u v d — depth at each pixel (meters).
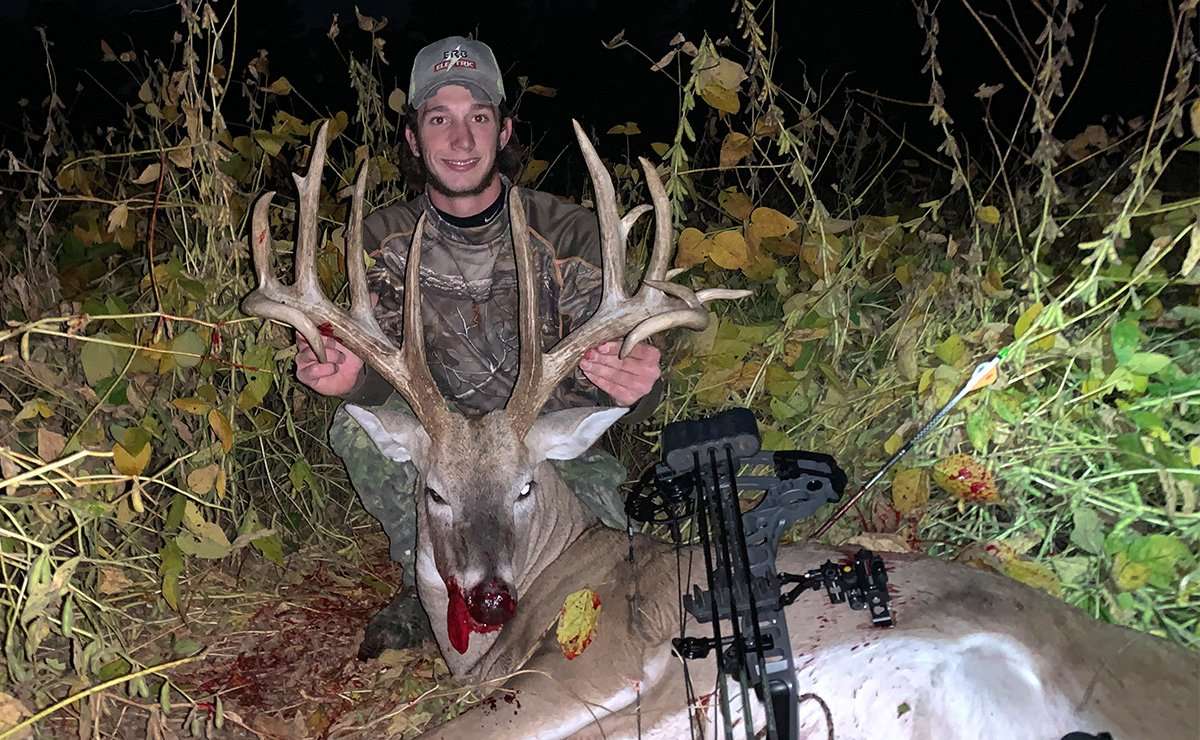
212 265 1.67
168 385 1.61
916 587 1.22
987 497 1.41
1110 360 1.46
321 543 1.82
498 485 1.36
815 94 2.07
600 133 4.76
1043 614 1.17
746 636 1.02
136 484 1.26
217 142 1.71
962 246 1.97
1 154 1.91
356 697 1.41
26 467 1.23
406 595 1.60
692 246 1.69
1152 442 1.33
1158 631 1.32
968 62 4.06
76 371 1.65
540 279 1.66
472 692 1.41
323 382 1.46
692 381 1.82
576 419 1.41
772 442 1.64
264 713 1.35
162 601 1.56
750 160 2.03
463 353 1.67
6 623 1.29
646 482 1.15
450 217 1.66
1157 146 1.37
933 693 1.15
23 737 1.15
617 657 1.27
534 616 1.41
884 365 1.75
